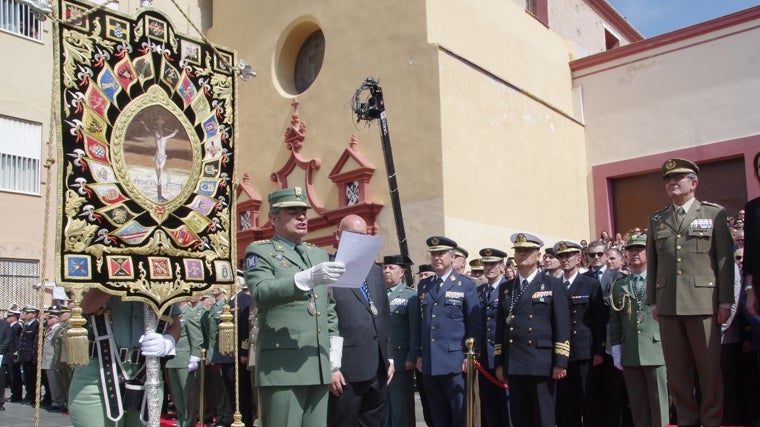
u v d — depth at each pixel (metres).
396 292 8.60
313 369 4.85
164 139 4.95
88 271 4.41
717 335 6.02
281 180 16.73
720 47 16.80
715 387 5.99
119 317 4.74
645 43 18.02
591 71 19.12
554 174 17.30
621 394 8.36
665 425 7.23
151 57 4.95
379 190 14.66
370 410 6.29
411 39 14.52
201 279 5.03
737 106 16.42
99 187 4.54
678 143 17.30
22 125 18.14
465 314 7.69
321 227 15.59
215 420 11.05
